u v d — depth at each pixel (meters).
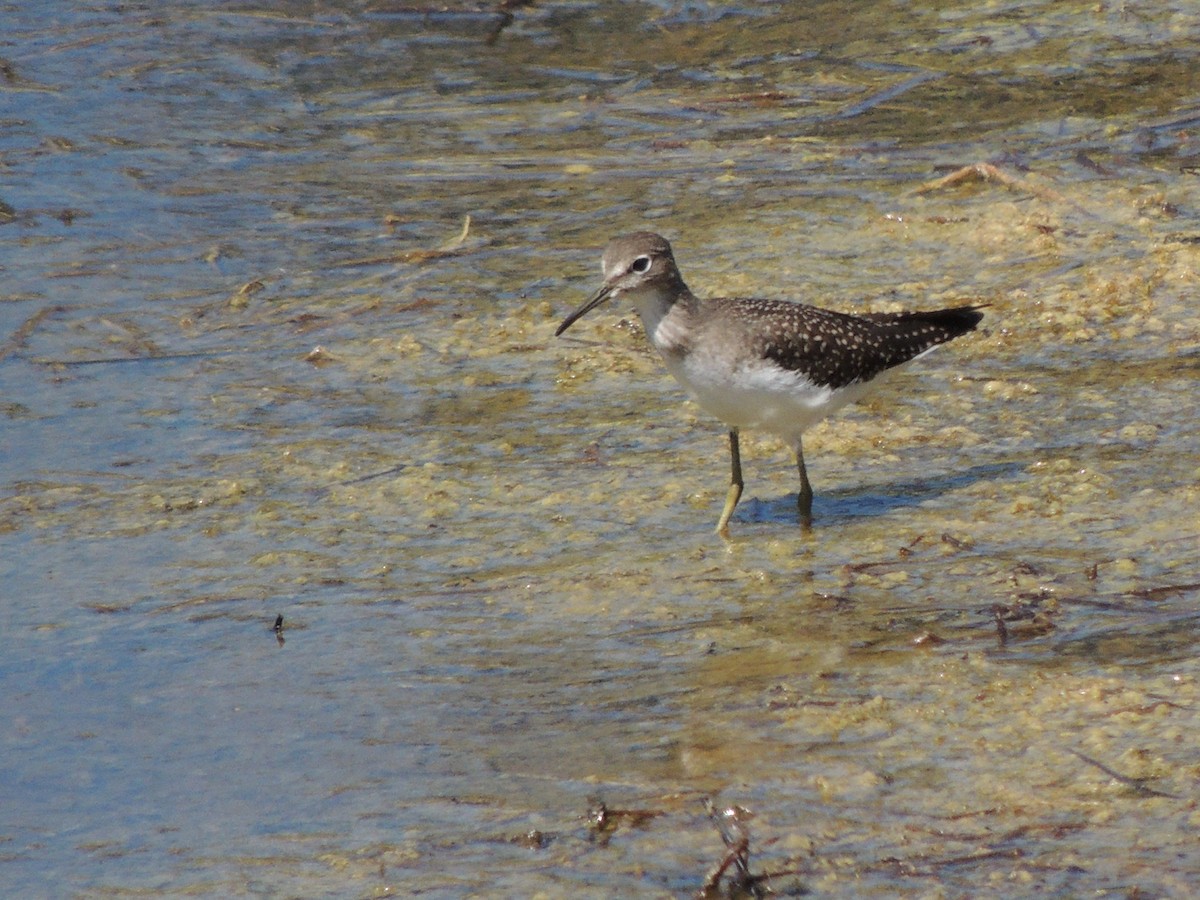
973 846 8.28
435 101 20.73
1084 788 8.68
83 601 11.36
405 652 10.58
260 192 18.66
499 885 8.24
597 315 15.87
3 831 8.91
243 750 9.59
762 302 11.98
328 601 11.25
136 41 22.39
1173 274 15.60
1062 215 17.02
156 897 8.30
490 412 14.12
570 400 14.30
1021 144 18.64
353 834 8.74
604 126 19.91
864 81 20.56
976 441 13.13
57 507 12.68
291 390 14.56
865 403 13.93
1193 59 20.39
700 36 22.11
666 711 9.72
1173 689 9.54
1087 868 8.06
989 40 21.34
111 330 15.73
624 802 8.85
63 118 20.39
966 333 14.25
